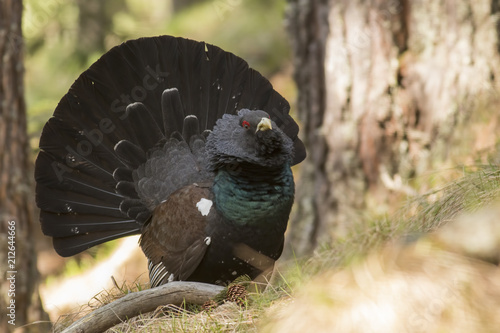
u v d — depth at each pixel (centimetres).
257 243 863
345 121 1255
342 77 1251
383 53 1218
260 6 2939
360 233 872
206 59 1014
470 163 1004
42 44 2203
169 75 1007
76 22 2227
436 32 1181
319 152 1296
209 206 877
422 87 1198
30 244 1191
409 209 899
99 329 734
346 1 1243
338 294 413
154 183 996
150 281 941
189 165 992
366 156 1237
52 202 998
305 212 1311
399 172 1208
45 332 1178
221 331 660
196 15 3045
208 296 786
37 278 1212
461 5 1155
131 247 1745
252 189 845
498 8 1154
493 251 379
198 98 1012
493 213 390
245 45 2806
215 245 873
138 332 718
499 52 1149
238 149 839
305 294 466
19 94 1188
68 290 1636
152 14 3275
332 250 838
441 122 1166
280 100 1012
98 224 1012
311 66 1314
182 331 682
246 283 816
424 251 401
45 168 995
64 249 1005
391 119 1216
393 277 400
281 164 846
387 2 1207
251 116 838
